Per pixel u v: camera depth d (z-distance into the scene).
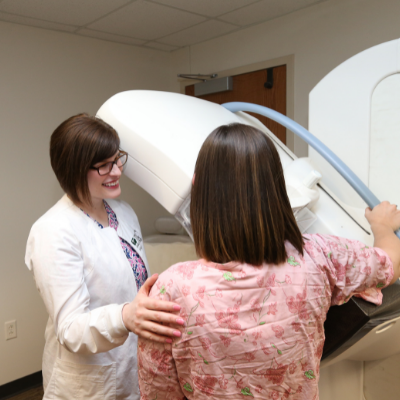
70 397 1.02
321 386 1.17
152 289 0.65
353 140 1.19
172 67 2.93
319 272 0.62
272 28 2.21
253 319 0.57
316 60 2.04
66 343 0.84
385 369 1.20
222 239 0.59
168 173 0.90
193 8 1.97
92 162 0.94
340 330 0.77
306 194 0.98
